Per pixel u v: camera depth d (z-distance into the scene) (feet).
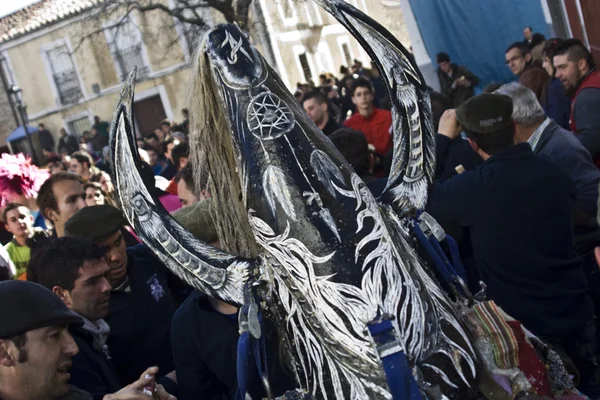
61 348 7.19
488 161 10.47
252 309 5.99
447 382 5.66
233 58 6.07
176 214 8.86
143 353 10.37
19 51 101.30
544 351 6.91
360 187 5.87
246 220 6.69
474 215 10.23
